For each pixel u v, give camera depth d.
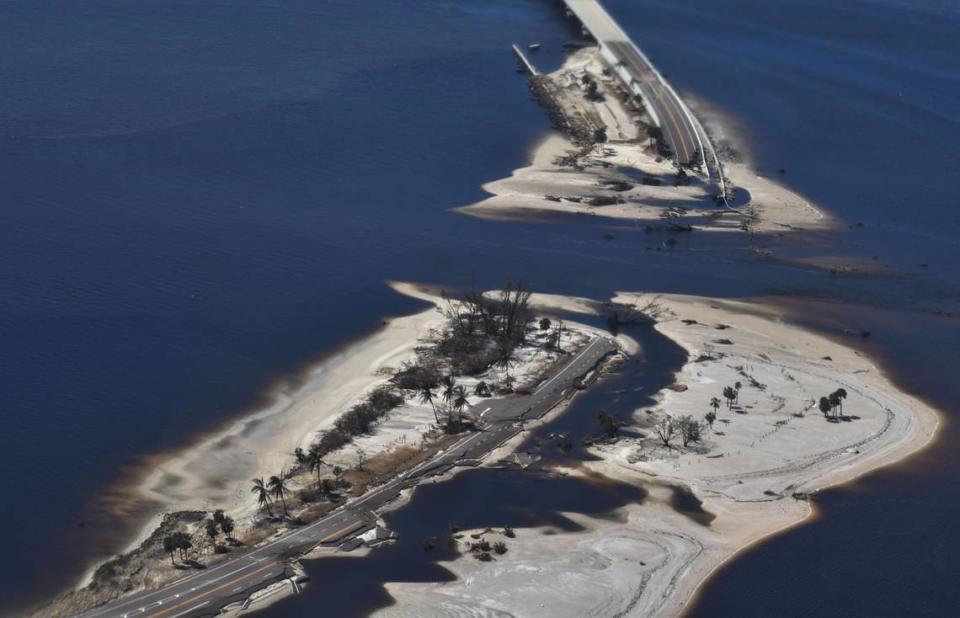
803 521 165.62
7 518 165.62
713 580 152.25
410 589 146.88
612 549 157.25
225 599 144.12
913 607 150.25
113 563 153.12
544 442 184.62
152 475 175.88
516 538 159.12
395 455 179.12
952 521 166.88
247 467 177.75
